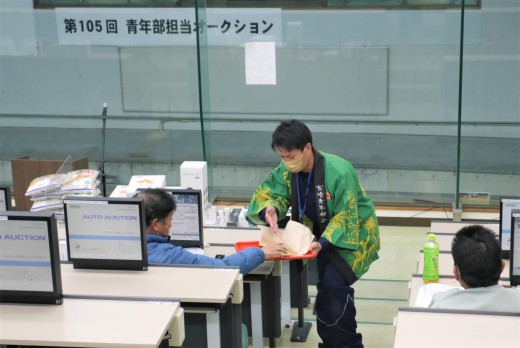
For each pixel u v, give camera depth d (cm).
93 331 312
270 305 457
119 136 752
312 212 423
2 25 732
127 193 504
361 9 684
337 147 725
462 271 312
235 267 377
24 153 768
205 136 733
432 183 719
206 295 348
